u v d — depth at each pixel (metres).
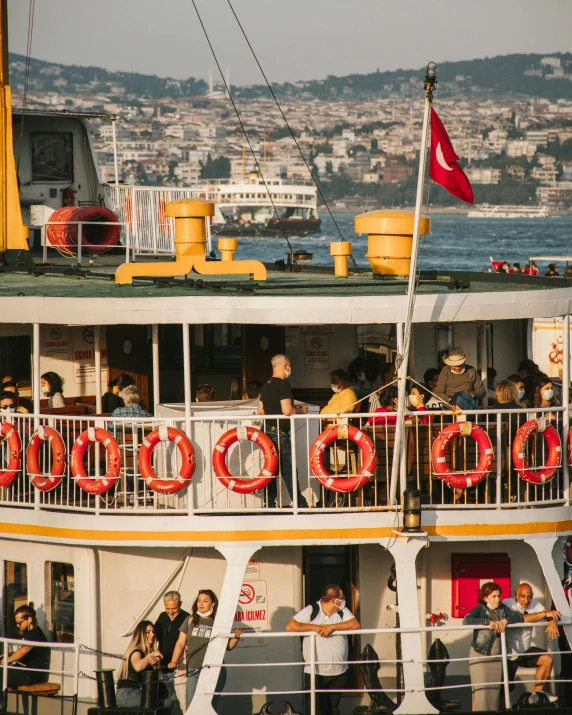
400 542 25.53
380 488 26.78
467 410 25.75
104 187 48.72
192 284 30.38
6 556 28.38
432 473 26.11
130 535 25.69
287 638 27.81
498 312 26.81
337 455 26.44
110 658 27.38
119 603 27.44
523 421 28.33
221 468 25.22
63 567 28.00
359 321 26.14
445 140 25.05
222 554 26.17
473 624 25.72
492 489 27.52
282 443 26.08
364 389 30.52
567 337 27.08
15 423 28.58
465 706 27.67
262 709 25.31
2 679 27.52
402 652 25.27
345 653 25.88
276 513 25.55
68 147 49.09
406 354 25.16
